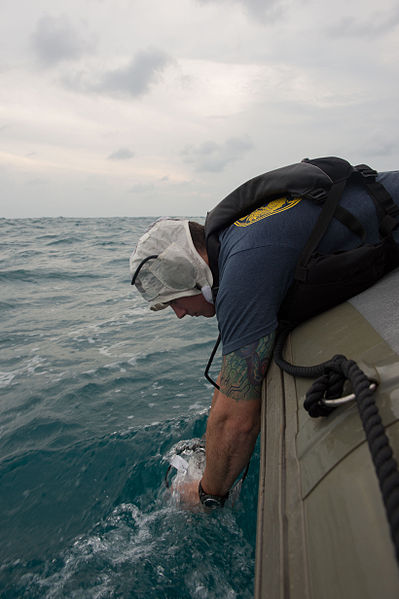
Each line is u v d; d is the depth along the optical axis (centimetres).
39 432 257
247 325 118
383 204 124
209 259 138
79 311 569
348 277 119
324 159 135
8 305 607
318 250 120
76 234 2023
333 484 75
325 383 87
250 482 200
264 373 122
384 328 100
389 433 71
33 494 204
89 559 163
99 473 216
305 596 65
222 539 168
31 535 178
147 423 260
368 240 123
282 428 102
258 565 78
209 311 159
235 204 135
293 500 82
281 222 120
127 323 500
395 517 53
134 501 194
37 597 148
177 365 356
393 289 115
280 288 119
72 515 189
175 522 178
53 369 357
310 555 69
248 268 117
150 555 163
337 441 82
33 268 948
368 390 76
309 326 124
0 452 239
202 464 189
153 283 150
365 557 59
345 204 122
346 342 104
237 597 144
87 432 254
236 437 130
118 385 319
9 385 327
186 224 151
